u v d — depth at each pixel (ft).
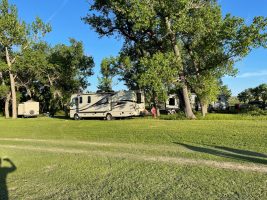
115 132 60.44
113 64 130.72
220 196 21.81
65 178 28.91
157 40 104.17
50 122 99.40
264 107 171.32
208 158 33.73
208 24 94.53
